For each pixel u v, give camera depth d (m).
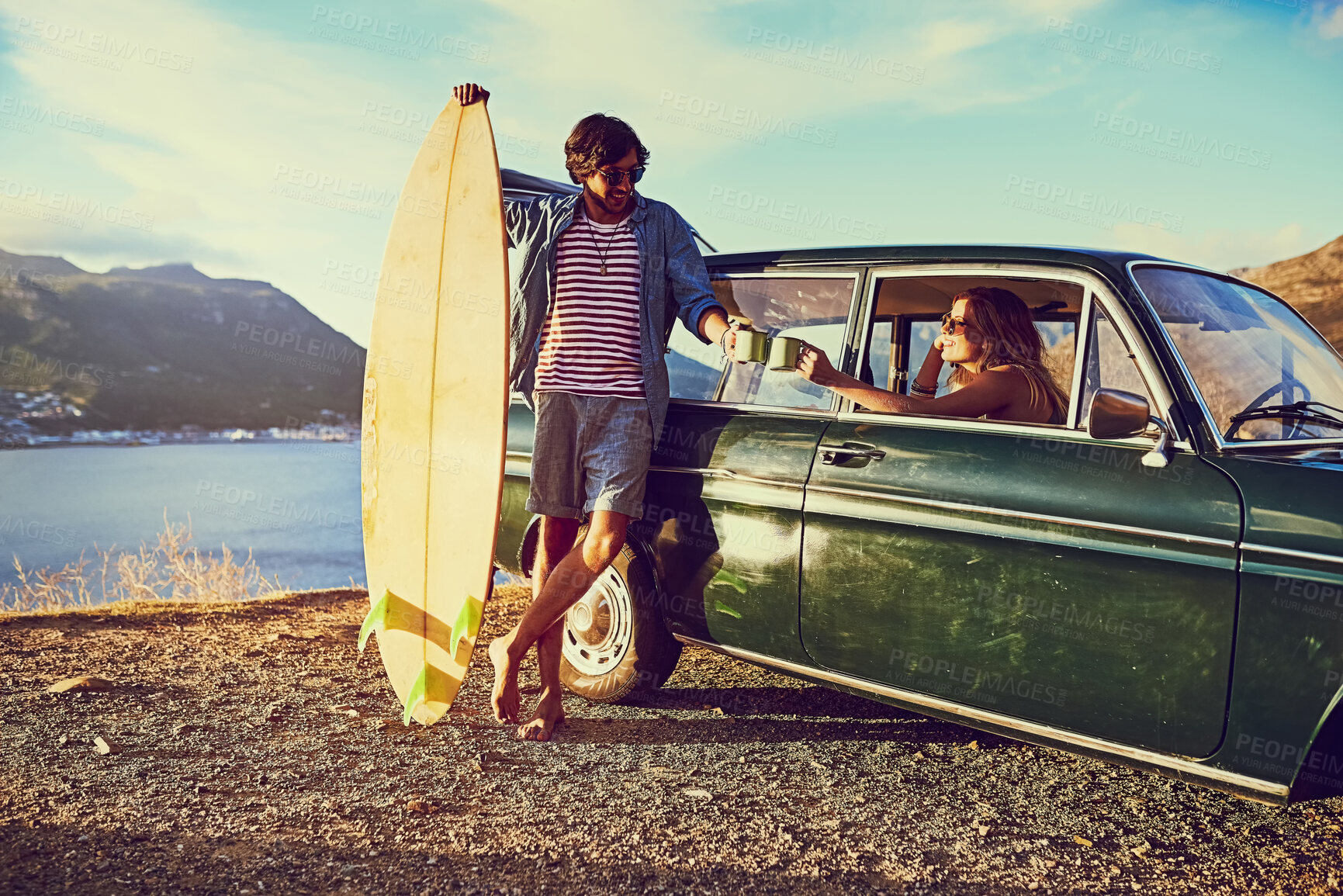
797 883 2.28
